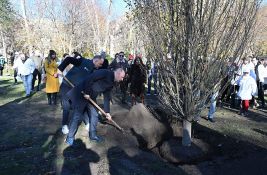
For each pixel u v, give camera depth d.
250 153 6.95
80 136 7.65
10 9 38.94
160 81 6.79
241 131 8.59
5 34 43.22
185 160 6.50
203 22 6.02
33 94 14.07
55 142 7.32
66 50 39.59
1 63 25.25
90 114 7.11
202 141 7.30
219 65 6.28
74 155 6.55
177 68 6.36
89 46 42.06
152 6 6.38
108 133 7.82
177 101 6.61
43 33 41.88
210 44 6.18
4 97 13.44
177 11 6.20
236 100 12.16
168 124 8.06
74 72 7.67
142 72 10.77
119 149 6.89
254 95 11.98
